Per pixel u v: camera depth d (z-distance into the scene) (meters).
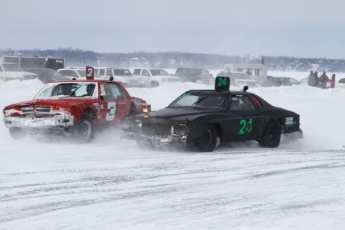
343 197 11.31
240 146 19.55
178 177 13.45
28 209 10.15
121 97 21.56
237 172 14.23
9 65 53.81
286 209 10.27
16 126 19.22
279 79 66.12
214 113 17.81
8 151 16.83
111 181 12.80
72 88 20.89
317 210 10.18
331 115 29.38
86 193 11.52
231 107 18.53
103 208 10.29
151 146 18.02
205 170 14.45
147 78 61.69
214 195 11.49
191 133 17.05
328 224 9.19
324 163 15.94
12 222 9.31
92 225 9.17
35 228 8.98
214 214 9.91
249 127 18.70
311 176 13.76
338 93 39.00
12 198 10.97
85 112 19.67
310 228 8.96
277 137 19.72
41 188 11.89
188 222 9.38
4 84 34.94
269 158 16.78
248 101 19.22
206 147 17.62
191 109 18.45
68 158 15.89
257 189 12.12
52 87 20.98
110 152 17.25
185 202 10.84
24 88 34.97
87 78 22.73
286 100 34.72
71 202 10.71
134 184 12.53
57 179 12.88
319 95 39.09
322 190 12.03
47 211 10.03
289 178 13.47
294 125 20.39
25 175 13.21
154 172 14.03
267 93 39.81
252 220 9.48
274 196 11.42
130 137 18.03
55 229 8.93
